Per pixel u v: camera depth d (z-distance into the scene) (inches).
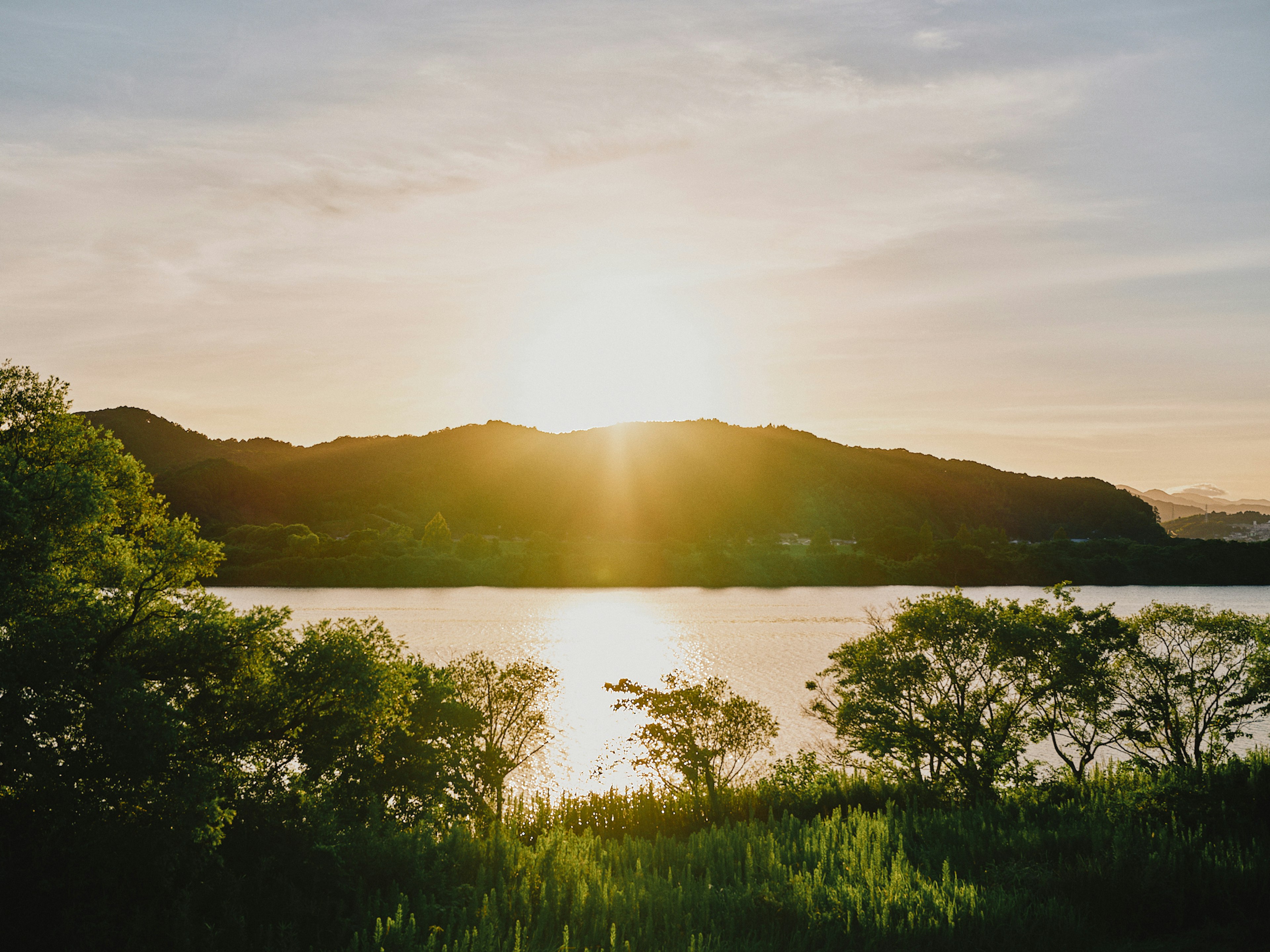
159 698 770.2
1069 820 1200.8
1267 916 796.0
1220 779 1182.3
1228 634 1557.6
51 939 666.8
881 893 853.8
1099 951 758.5
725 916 832.3
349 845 886.4
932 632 1596.9
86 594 831.7
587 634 5536.4
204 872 778.2
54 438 946.7
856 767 1711.4
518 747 1608.0
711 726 1626.5
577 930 795.4
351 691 943.7
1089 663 1540.4
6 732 722.8
